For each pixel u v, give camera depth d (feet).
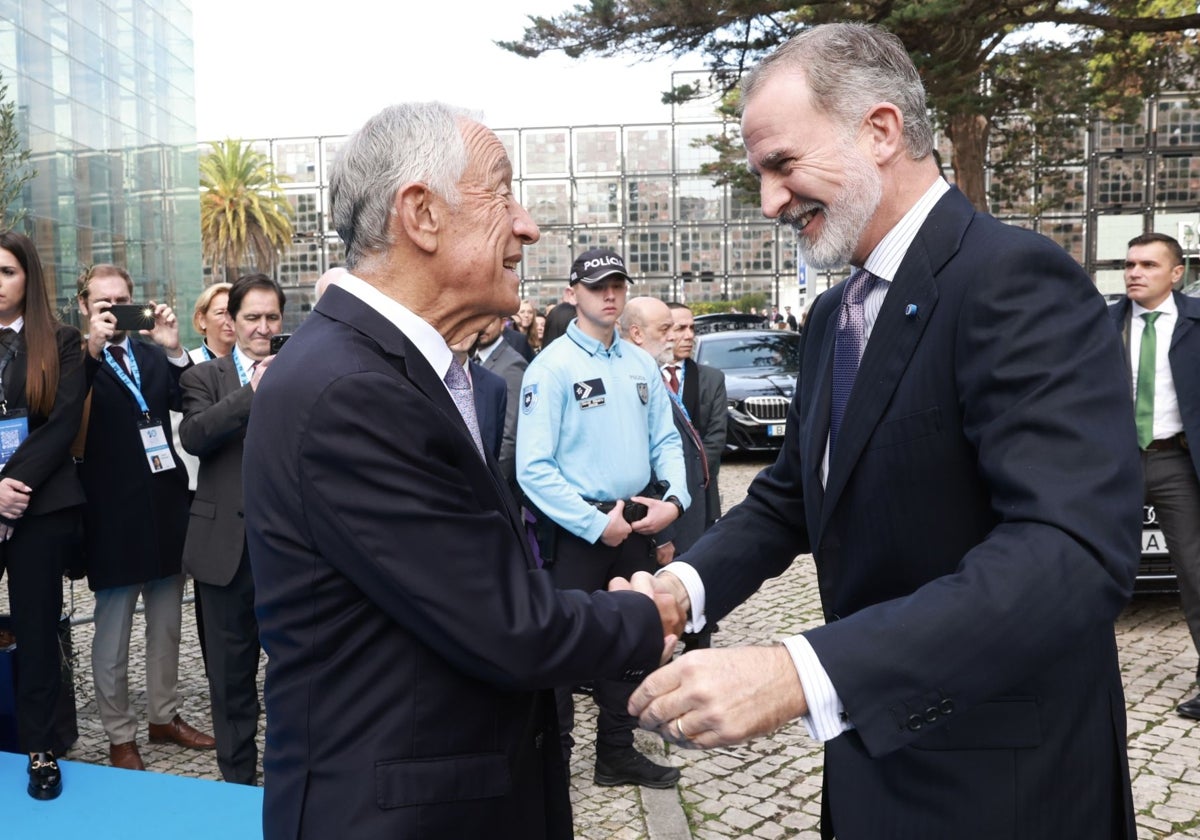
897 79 4.65
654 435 12.25
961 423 4.41
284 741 4.30
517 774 4.49
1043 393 4.03
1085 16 42.65
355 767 4.12
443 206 4.43
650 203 96.07
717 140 68.13
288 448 4.10
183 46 56.29
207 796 8.74
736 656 3.89
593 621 4.38
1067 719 4.50
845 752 4.89
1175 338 13.56
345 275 4.64
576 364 11.24
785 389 36.55
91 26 44.34
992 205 82.43
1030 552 3.81
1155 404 13.71
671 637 5.09
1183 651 15.71
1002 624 3.74
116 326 11.78
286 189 96.02
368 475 4.00
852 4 40.63
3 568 11.23
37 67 39.09
